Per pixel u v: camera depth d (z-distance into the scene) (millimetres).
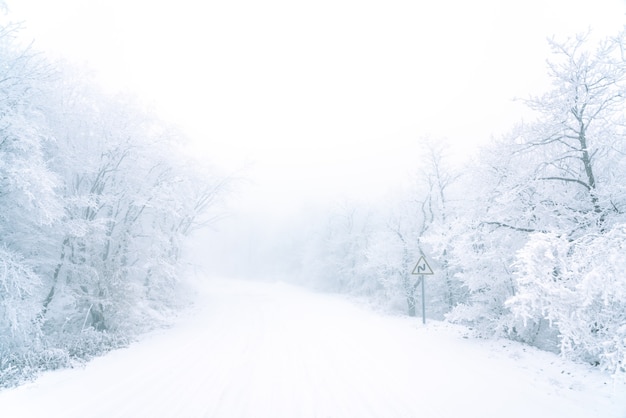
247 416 4949
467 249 9602
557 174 9211
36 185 7922
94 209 11398
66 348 8297
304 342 10055
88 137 12227
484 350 8500
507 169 9398
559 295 5027
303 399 5598
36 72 8711
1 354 7348
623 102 7750
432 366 7320
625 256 4395
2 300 7840
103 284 11000
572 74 7965
